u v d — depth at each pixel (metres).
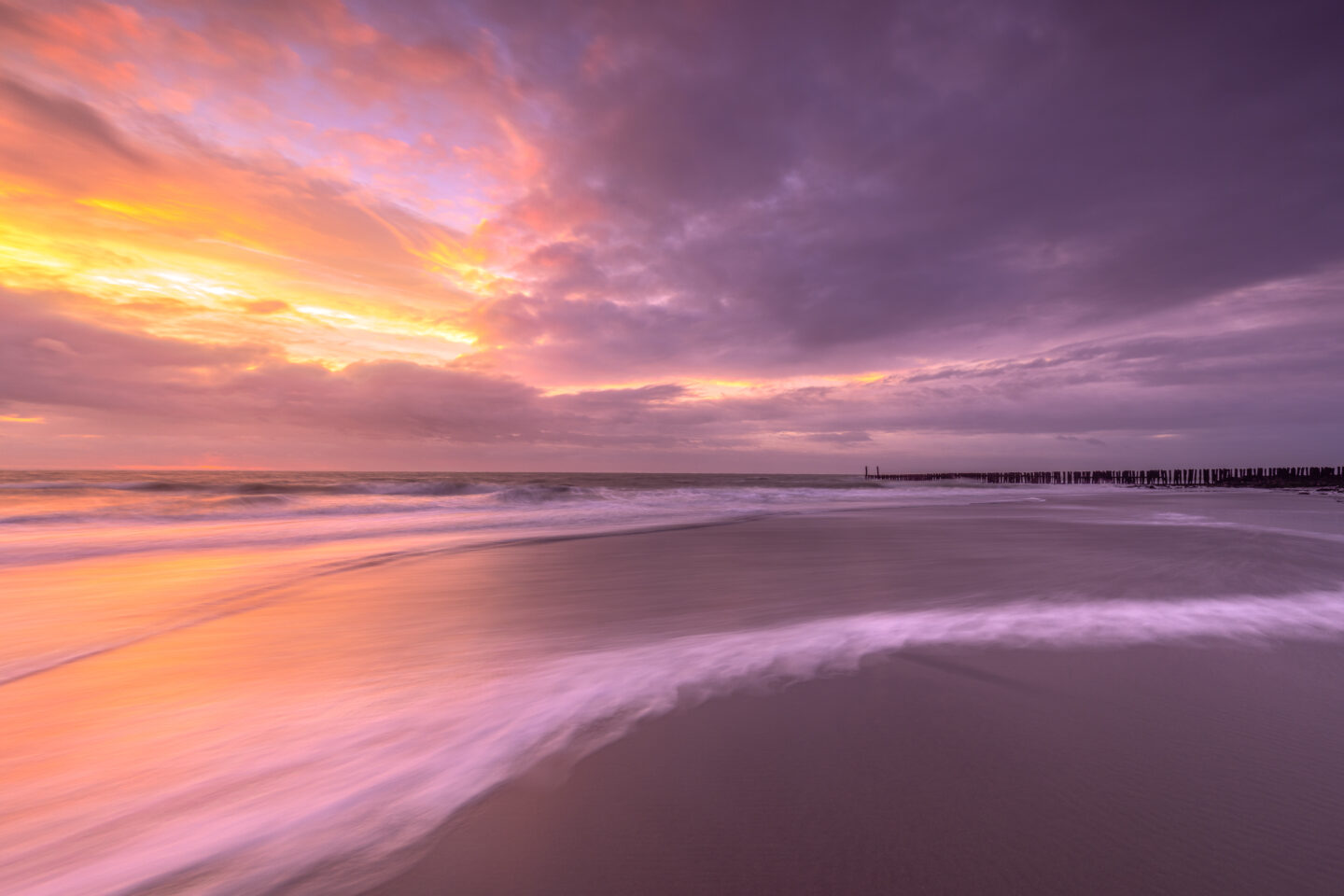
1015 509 19.89
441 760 2.53
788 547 9.74
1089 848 1.92
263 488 22.73
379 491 23.80
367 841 1.99
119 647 4.20
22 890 1.76
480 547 9.83
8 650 4.12
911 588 6.11
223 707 3.11
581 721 2.91
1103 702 3.10
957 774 2.39
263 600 5.75
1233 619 4.68
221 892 1.76
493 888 1.77
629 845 1.96
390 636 4.47
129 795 2.26
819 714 2.97
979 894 1.73
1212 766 2.42
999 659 3.78
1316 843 1.94
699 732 2.79
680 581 6.66
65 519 13.40
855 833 2.02
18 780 2.37
